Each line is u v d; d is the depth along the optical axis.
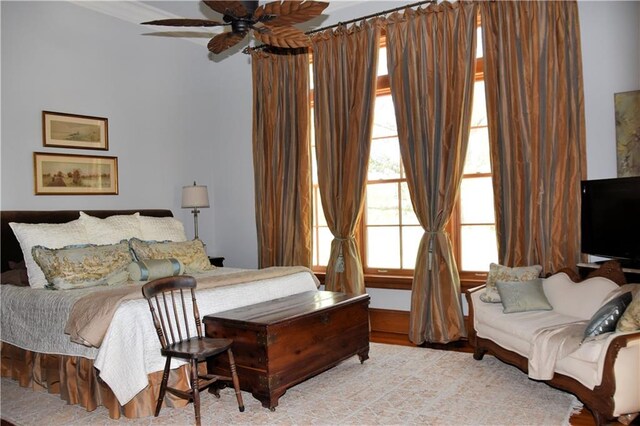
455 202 4.43
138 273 3.82
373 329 4.98
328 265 5.01
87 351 3.04
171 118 5.59
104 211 4.76
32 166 4.30
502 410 2.91
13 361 3.62
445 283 4.32
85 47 4.73
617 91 3.79
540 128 4.00
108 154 4.91
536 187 4.00
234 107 6.02
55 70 4.48
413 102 4.49
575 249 3.87
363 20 4.80
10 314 3.61
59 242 3.92
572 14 3.88
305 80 5.23
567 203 3.90
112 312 2.88
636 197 3.31
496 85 4.17
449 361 3.89
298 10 3.01
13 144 4.18
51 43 4.45
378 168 5.08
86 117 4.70
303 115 5.24
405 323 4.81
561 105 3.91
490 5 4.18
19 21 4.22
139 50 5.25
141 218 4.70
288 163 5.36
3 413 3.05
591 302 3.38
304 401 3.13
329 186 5.03
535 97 4.00
